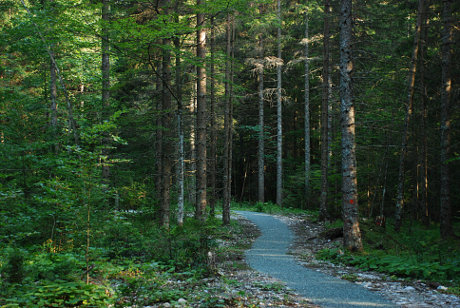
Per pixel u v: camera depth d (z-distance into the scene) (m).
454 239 11.76
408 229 14.35
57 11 11.50
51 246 8.37
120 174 15.69
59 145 11.07
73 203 6.23
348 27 11.12
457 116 14.87
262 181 31.19
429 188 18.17
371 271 8.42
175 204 18.41
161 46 11.00
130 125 14.91
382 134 18.73
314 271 8.42
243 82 34.91
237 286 6.73
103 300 5.16
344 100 11.10
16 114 10.62
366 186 20.22
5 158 9.53
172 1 13.32
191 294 6.00
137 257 8.96
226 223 16.97
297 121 38.19
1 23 16.25
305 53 27.83
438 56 16.22
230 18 16.41
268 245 12.84
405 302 5.69
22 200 9.06
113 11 13.15
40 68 16.64
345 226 10.85
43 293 4.93
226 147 17.44
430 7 16.17
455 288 6.46
